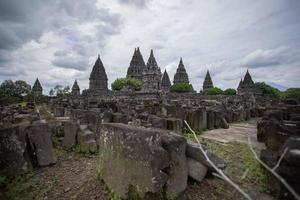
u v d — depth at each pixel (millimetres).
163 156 3207
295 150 3203
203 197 3631
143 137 3268
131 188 3396
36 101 33969
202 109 9812
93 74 82625
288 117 8453
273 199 3576
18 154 4609
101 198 3711
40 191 3996
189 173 3842
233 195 3734
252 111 16656
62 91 52781
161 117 8742
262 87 65625
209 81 89000
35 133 5062
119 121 8461
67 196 3826
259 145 6992
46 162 5129
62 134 7453
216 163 3805
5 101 32500
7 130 4523
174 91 70375
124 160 3576
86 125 7262
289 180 3238
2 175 4277
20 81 46312
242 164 5109
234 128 10664
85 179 4418
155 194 3109
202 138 8008
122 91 54188
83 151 6074
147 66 61406
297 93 45156
